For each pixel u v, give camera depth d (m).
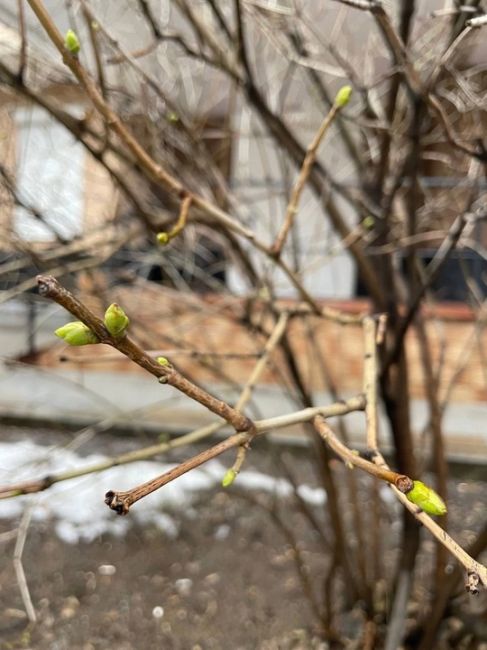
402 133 0.88
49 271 0.98
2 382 2.06
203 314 1.39
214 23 1.05
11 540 1.36
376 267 1.06
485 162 0.75
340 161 1.45
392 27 0.62
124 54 0.77
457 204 1.15
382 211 0.92
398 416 0.91
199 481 1.60
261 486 1.57
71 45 0.57
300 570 1.07
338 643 1.05
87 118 0.80
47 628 1.11
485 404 1.84
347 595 1.13
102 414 1.91
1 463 1.62
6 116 1.07
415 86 0.74
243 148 1.41
